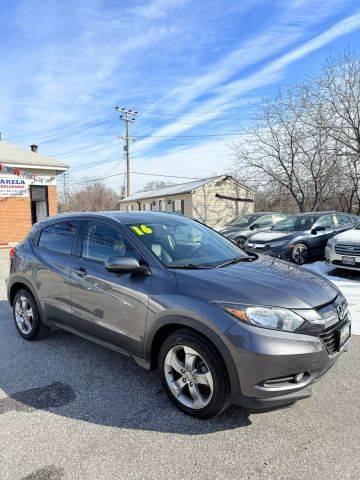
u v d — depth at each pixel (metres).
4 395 3.41
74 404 3.24
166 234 3.86
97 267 3.77
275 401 2.69
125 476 2.39
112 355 4.26
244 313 2.73
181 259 3.54
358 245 7.86
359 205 24.55
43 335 4.71
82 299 3.86
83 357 4.21
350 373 3.68
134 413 3.09
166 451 2.62
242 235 13.88
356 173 22.53
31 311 4.68
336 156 22.16
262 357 2.62
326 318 2.90
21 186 17.05
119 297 3.44
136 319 3.29
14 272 4.82
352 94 20.36
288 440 2.70
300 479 2.33
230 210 34.19
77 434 2.82
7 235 16.80
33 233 4.87
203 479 2.35
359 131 20.30
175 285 3.11
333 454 2.54
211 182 33.22
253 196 35.09
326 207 27.45
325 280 3.49
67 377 3.74
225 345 2.72
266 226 14.70
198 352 2.88
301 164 24.05
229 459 2.52
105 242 3.86
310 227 10.62
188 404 3.01
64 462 2.52
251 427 2.87
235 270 3.35
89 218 4.16
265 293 2.89
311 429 2.82
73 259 4.07
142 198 39.81
